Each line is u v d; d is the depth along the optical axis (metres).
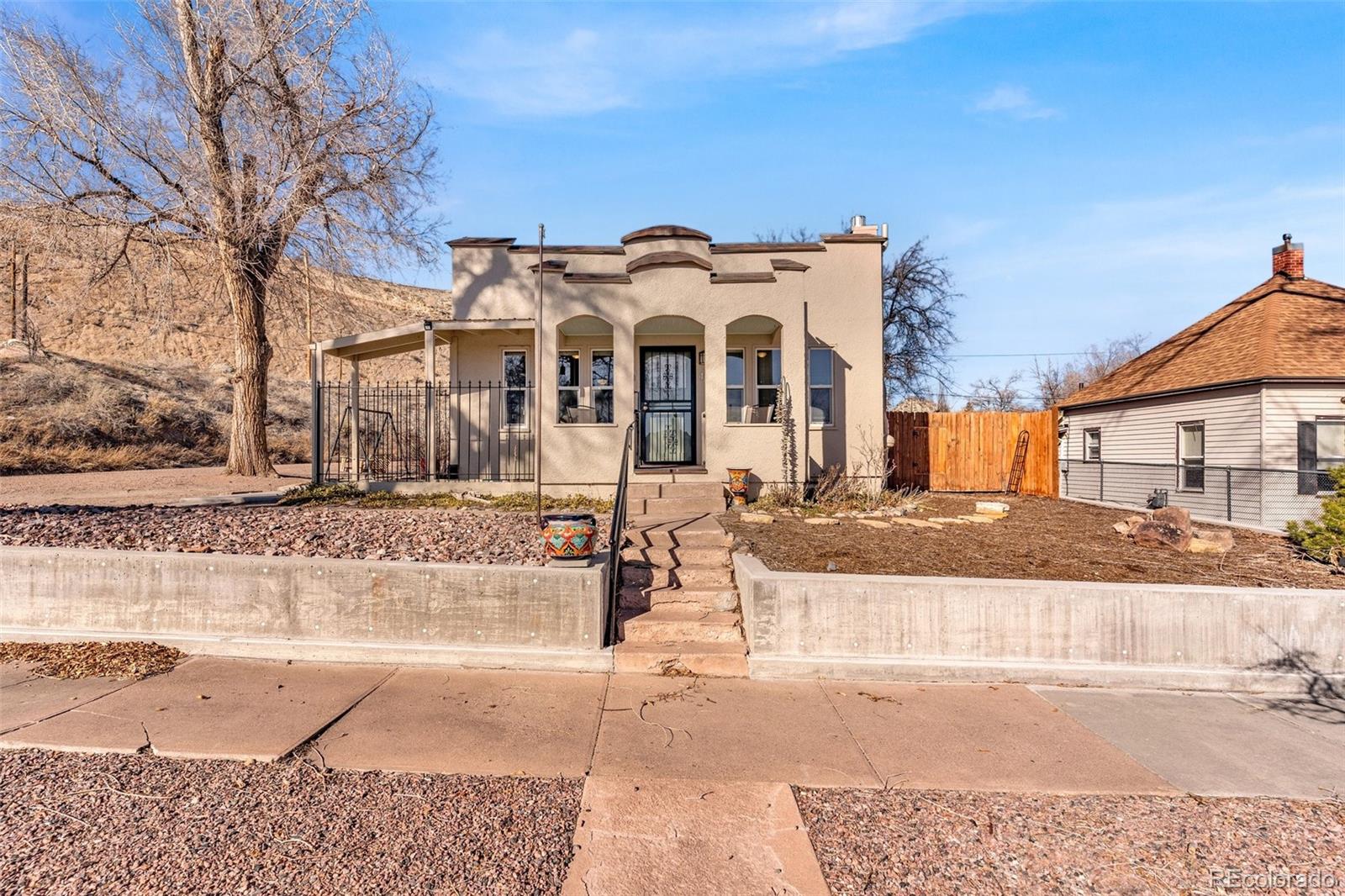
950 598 5.83
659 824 3.47
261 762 3.99
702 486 10.72
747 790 3.84
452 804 3.58
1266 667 5.77
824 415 13.15
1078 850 3.32
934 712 5.07
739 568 6.76
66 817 3.35
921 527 9.79
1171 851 3.33
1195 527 11.35
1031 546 8.73
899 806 3.70
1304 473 11.48
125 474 15.40
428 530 7.87
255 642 5.86
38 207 12.77
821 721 4.86
